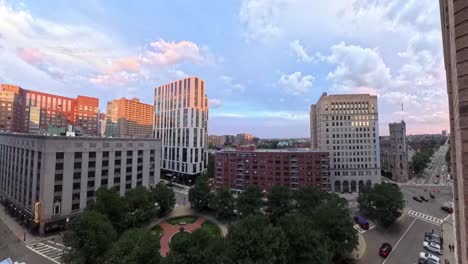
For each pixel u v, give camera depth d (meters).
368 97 107.00
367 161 105.00
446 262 41.41
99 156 65.19
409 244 50.06
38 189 55.12
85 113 165.12
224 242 33.09
